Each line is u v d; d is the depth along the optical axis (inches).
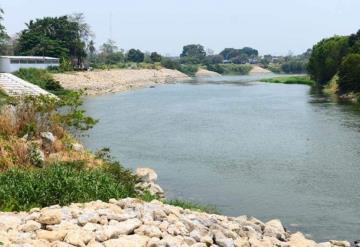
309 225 703.7
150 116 2066.9
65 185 545.3
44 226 398.3
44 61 3944.4
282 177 1000.2
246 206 795.4
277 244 503.5
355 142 1395.2
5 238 350.9
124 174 752.3
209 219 512.4
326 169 1071.0
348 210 778.8
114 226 396.5
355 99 2797.7
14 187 529.7
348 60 3129.9
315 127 1708.9
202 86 4562.0
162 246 375.6
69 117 952.3
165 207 497.0
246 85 4719.5
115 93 3496.6
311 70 4419.3
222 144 1391.5
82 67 5093.5
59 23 4921.3
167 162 1146.0
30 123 850.1
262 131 1637.6
